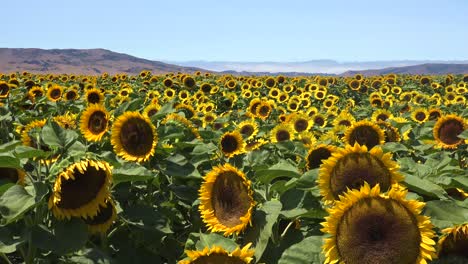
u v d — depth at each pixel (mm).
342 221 1191
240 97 9633
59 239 1590
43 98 5992
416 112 5348
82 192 1612
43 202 1657
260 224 1524
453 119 3289
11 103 5801
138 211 1942
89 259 1670
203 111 6738
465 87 10539
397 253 1136
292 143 2523
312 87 10281
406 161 1995
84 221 1725
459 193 1746
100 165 1587
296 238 1588
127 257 1978
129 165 1907
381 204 1180
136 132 2170
